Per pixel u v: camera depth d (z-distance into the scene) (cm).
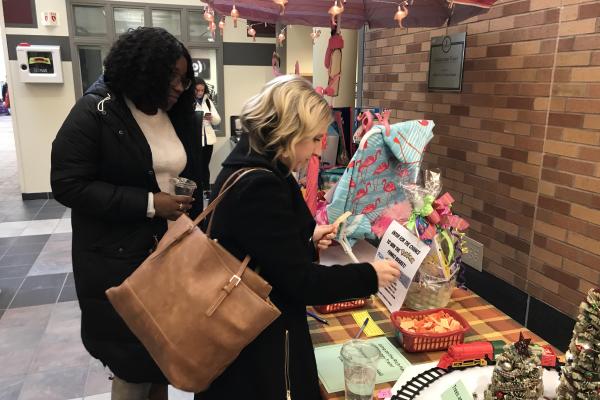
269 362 103
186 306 95
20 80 522
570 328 200
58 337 271
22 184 558
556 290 206
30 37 520
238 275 94
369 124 157
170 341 95
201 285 96
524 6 209
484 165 242
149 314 98
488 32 232
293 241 96
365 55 351
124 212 145
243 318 93
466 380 103
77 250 151
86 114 142
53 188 142
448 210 134
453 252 137
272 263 94
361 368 94
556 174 201
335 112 221
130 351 151
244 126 100
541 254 212
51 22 518
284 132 95
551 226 206
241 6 225
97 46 540
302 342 109
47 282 342
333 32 200
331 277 99
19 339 269
